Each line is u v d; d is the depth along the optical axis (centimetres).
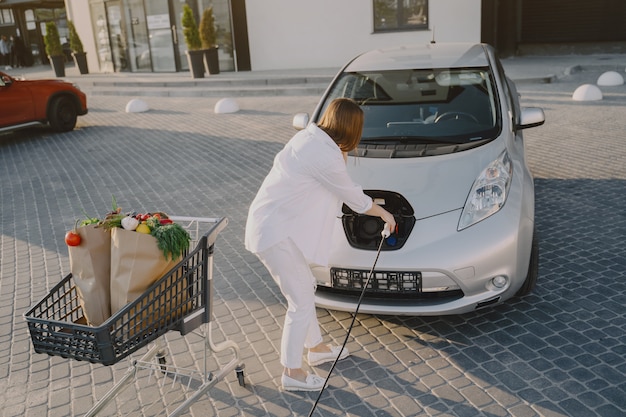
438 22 1631
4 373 400
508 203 391
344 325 416
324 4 1695
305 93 1473
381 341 393
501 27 1711
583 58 1636
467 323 405
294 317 340
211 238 306
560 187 664
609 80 1255
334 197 329
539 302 425
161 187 799
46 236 659
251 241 324
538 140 873
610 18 1675
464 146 438
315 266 390
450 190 393
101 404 327
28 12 2933
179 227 288
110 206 741
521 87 1314
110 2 1984
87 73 2098
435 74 520
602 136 865
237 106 1322
